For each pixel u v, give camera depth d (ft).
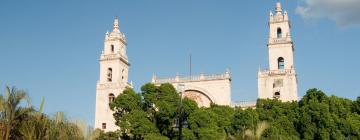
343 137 252.42
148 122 239.50
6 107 123.13
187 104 237.25
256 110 275.59
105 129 347.97
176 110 231.09
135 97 254.47
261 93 339.16
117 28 377.71
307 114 258.98
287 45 344.90
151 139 223.71
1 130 120.26
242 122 250.37
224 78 342.85
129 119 239.30
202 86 346.54
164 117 237.45
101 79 363.56
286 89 334.44
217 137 227.61
